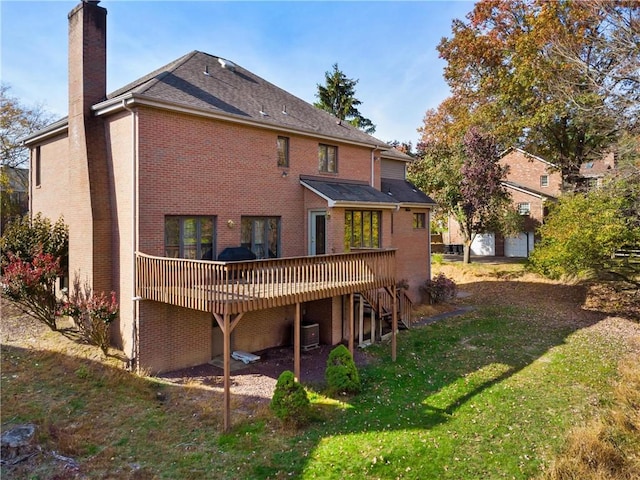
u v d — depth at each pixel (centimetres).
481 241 3581
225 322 843
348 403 934
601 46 1833
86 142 1145
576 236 1750
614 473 684
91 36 1177
